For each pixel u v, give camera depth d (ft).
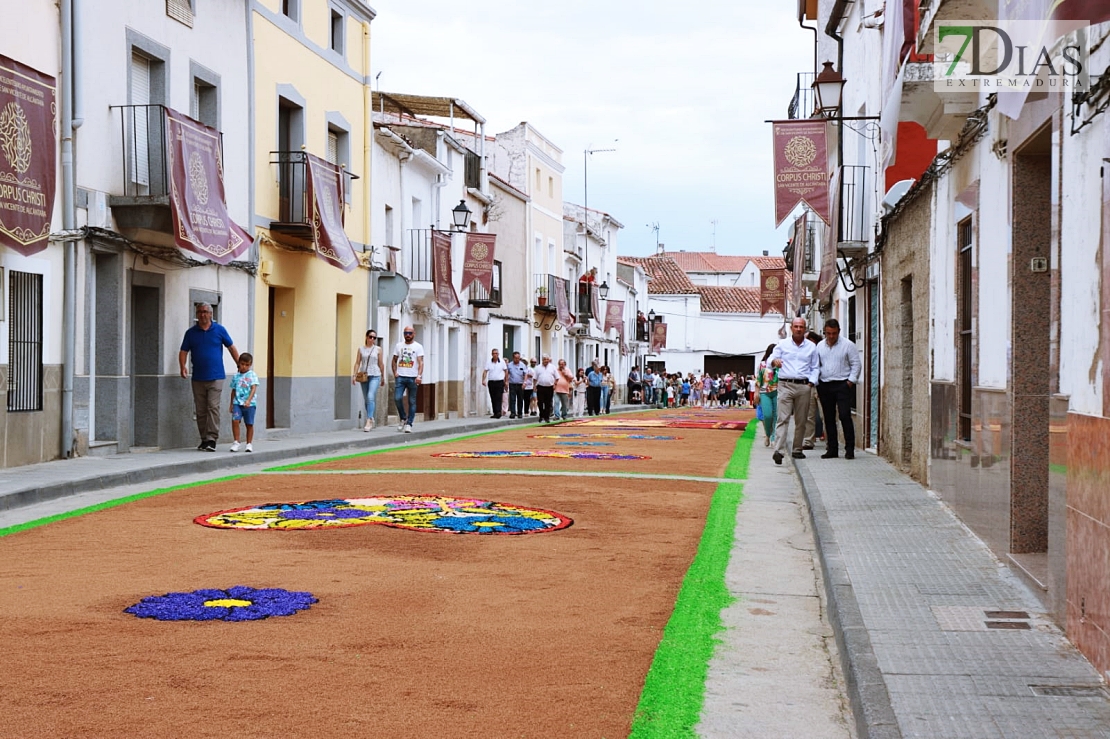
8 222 44.42
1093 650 17.70
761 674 18.85
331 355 86.69
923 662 17.85
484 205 136.05
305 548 29.43
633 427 102.89
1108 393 17.31
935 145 42.75
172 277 61.77
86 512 36.45
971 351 33.27
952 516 34.53
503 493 42.45
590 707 16.35
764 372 71.61
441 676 17.74
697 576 26.76
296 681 17.30
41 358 49.78
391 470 51.93
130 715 15.56
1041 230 26.32
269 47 75.31
